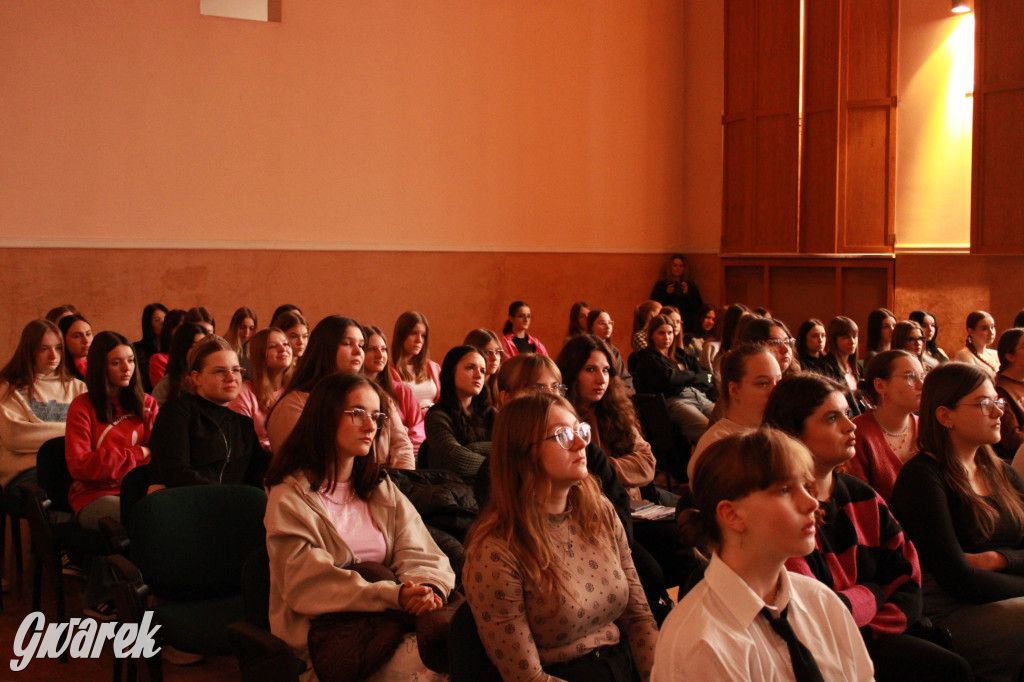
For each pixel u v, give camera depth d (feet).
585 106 34.12
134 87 26.84
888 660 7.70
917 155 29.63
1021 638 8.32
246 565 8.56
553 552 6.91
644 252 35.63
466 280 32.14
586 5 33.88
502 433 7.01
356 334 12.41
